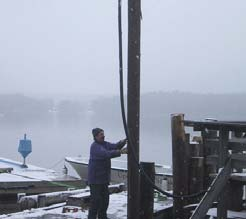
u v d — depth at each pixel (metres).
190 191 11.91
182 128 11.68
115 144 11.12
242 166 10.09
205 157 12.13
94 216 11.07
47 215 12.02
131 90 9.77
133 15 9.68
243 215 10.88
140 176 10.82
